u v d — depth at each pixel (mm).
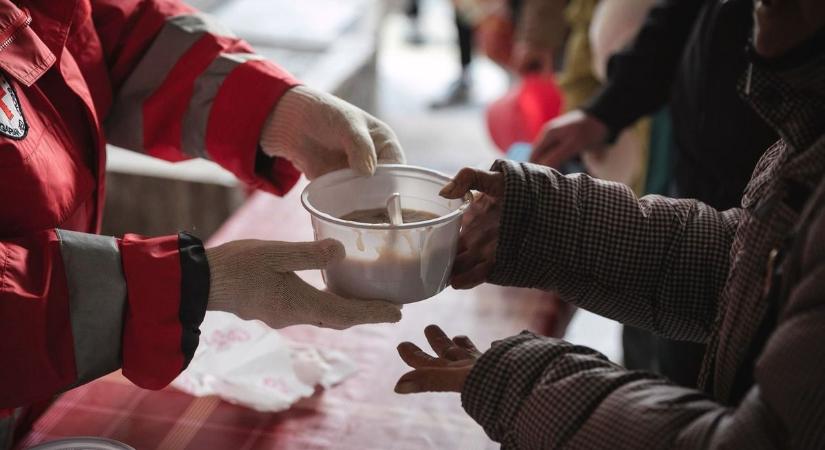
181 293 922
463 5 3479
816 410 656
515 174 1003
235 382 1159
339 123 1096
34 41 1007
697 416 754
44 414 1131
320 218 897
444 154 4020
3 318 871
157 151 1276
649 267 1017
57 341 901
